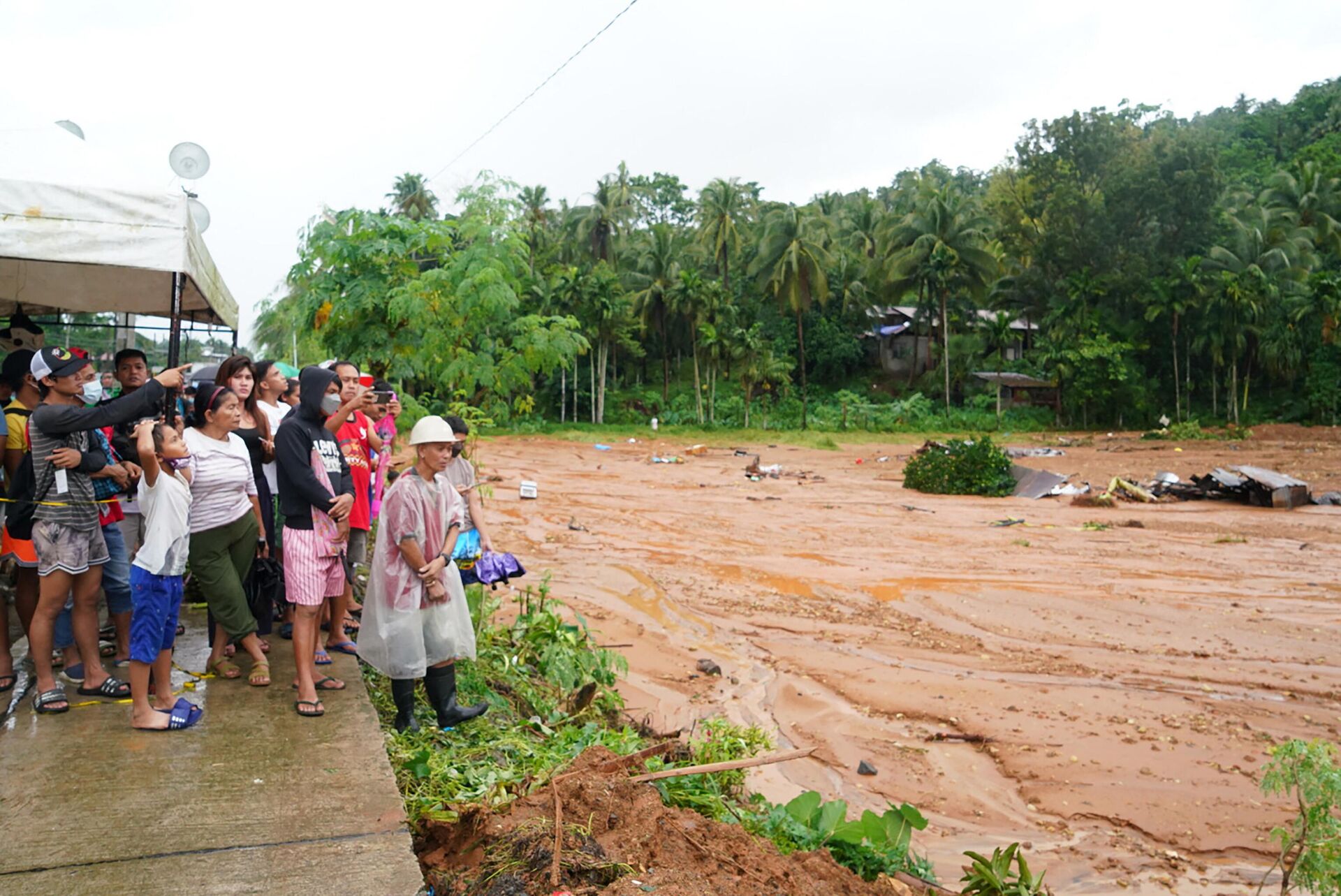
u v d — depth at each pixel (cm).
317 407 543
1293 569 1611
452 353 1075
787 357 6825
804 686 974
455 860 402
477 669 688
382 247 1038
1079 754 795
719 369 7181
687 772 473
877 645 1141
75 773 429
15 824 380
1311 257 6216
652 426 5706
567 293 5991
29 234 518
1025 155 6681
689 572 1564
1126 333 6097
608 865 371
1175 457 4034
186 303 865
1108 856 631
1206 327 5803
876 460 4119
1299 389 5997
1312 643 1144
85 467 504
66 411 482
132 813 394
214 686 561
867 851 506
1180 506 2506
